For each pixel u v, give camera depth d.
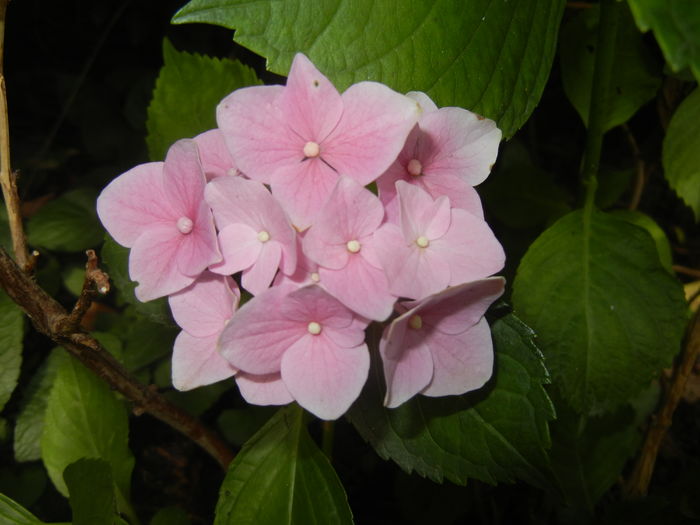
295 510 0.20
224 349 0.15
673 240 0.38
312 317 0.15
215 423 0.33
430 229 0.16
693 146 0.27
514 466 0.18
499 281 0.15
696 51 0.11
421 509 0.29
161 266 0.16
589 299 0.23
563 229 0.24
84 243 0.35
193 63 0.22
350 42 0.17
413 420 0.19
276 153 0.15
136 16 0.48
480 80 0.18
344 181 0.14
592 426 0.27
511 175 0.32
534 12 0.18
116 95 0.47
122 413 0.22
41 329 0.18
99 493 0.19
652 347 0.23
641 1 0.11
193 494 0.32
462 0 0.17
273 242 0.15
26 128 0.47
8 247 0.34
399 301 0.15
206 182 0.15
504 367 0.18
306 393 0.15
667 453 0.32
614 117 0.27
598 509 0.31
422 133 0.16
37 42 0.49
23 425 0.28
